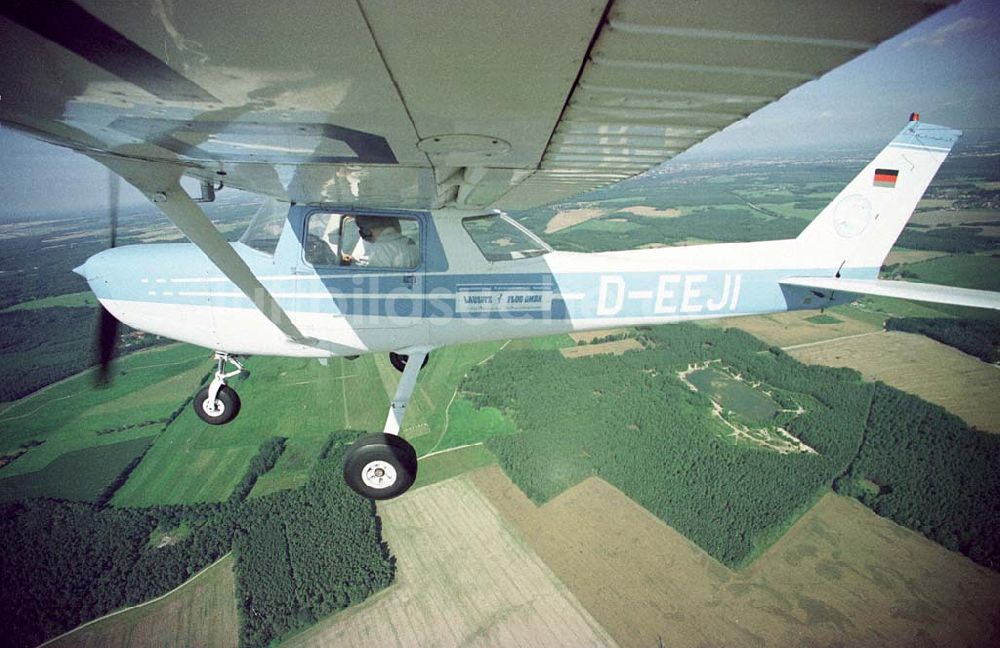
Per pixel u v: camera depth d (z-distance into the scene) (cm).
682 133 187
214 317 420
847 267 605
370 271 408
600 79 132
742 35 107
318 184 316
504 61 119
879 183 597
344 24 100
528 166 255
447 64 121
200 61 122
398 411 441
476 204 398
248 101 152
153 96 150
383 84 135
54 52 121
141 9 96
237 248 409
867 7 95
